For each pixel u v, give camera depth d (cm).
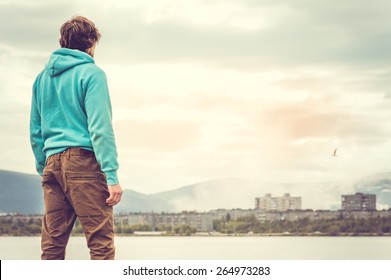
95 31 571
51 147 545
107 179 530
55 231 559
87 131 543
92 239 541
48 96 550
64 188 545
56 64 547
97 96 534
